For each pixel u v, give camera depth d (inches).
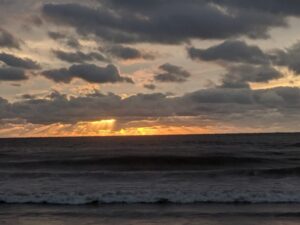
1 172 989.2
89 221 560.7
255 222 543.8
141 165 1236.5
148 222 550.0
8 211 629.3
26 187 802.8
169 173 936.9
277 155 1577.3
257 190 744.3
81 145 3058.6
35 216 594.6
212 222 545.6
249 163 1259.8
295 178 879.1
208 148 2203.5
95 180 877.2
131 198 703.1
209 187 779.4
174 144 2972.4
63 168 1183.6
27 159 1486.2
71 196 716.0
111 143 3523.6
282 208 631.2
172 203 679.1
